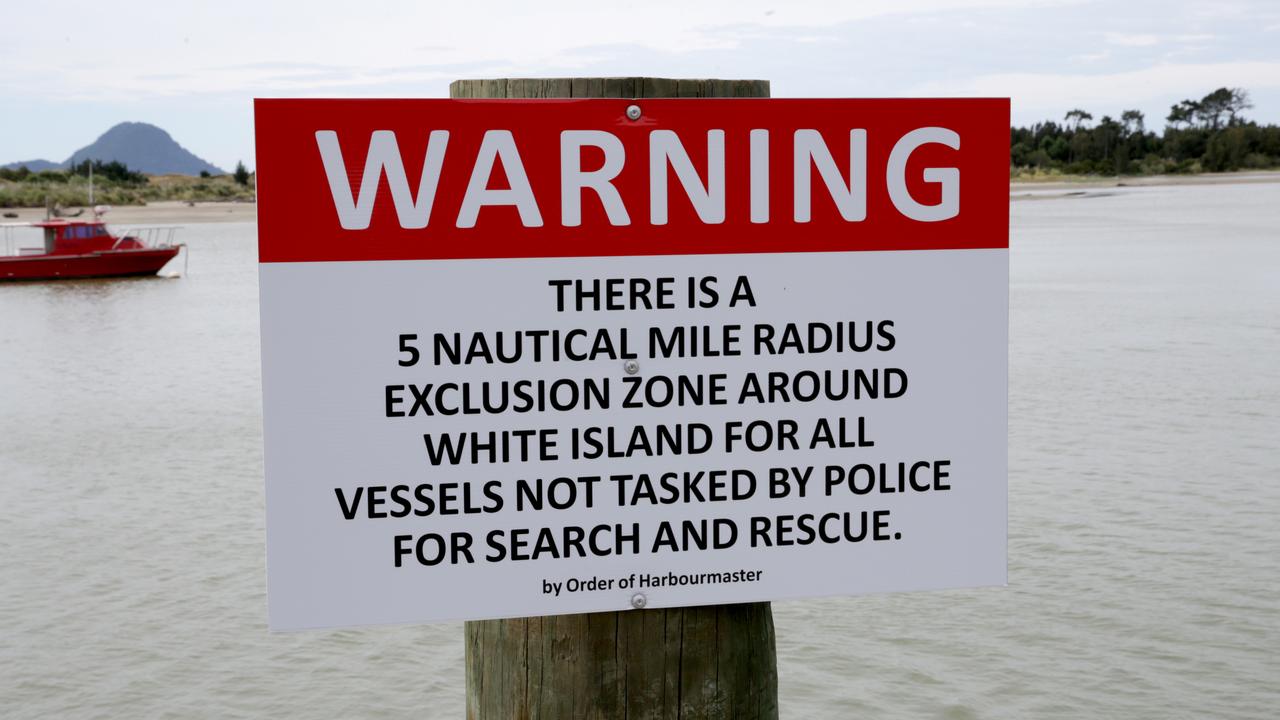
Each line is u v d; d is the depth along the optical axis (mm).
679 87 2725
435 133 2607
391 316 2625
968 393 2814
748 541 2783
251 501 14305
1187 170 194500
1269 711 8422
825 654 9461
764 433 2766
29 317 36750
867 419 2793
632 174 2674
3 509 14070
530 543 2713
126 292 44938
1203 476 14133
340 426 2623
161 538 12867
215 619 10477
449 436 2662
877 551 2822
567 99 2646
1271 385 19891
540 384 2684
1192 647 9367
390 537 2664
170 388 22891
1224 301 32062
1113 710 8500
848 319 2764
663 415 2729
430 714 8781
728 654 2836
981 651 9438
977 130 2764
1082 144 196375
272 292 2582
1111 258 47938
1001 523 2848
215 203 155625
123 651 9844
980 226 2783
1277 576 10742
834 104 2719
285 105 2559
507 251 2650
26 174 149000
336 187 2588
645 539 2752
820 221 2740
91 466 16219
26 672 9461
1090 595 10406
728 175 2703
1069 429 16766
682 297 2709
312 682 9258
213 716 8773
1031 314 29734
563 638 2779
